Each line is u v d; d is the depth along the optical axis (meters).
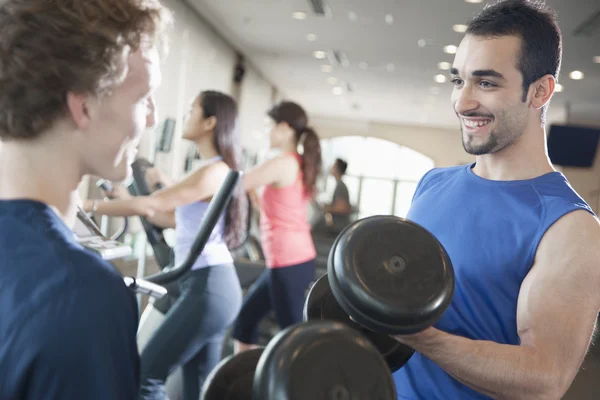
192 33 7.95
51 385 0.63
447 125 17.77
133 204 2.25
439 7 6.73
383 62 10.34
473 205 1.30
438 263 0.97
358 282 0.92
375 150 19.05
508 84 1.21
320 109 17.78
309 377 0.73
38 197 0.75
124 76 0.76
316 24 8.23
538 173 1.27
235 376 0.97
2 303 0.65
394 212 19.03
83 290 0.66
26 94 0.71
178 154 7.41
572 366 1.08
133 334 0.72
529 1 1.24
